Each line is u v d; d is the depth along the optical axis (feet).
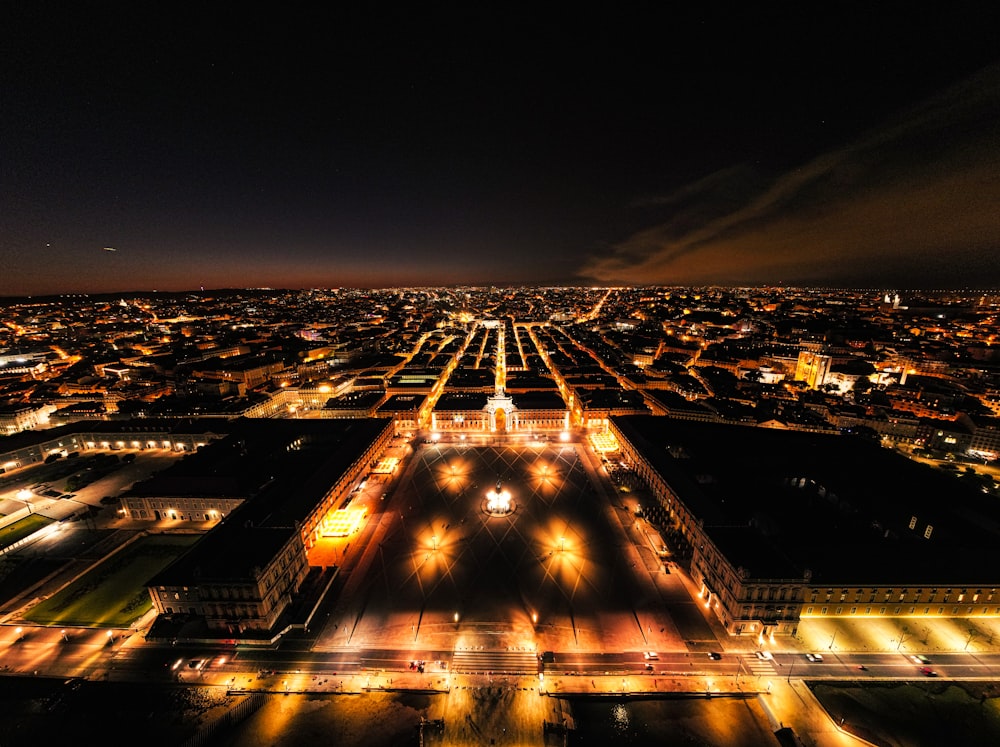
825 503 433.07
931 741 227.61
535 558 372.38
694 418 650.43
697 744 227.81
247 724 239.30
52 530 418.10
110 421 650.02
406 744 228.43
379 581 347.36
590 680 262.88
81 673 269.23
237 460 508.53
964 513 401.90
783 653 280.31
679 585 341.62
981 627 298.15
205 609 287.89
